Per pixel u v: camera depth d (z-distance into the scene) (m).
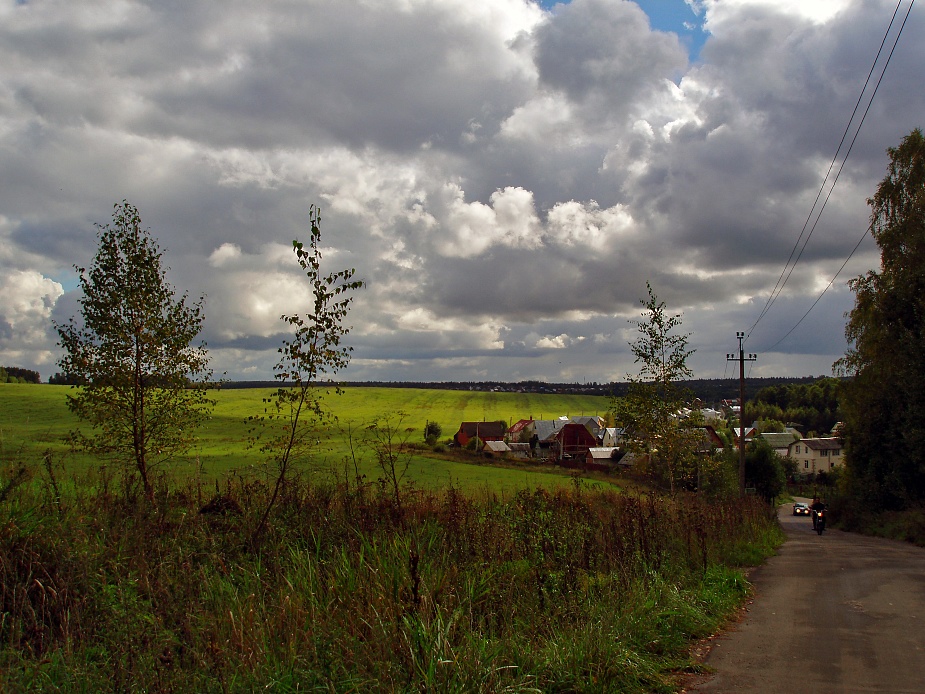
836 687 5.90
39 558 6.75
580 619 7.12
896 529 26.86
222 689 4.69
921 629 8.08
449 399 157.62
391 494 10.89
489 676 5.19
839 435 36.75
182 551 7.76
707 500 25.61
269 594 6.98
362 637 5.71
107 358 10.79
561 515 12.48
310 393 9.84
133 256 11.05
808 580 12.40
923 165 31.75
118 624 5.79
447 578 7.19
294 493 10.19
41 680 4.98
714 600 9.42
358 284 9.91
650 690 5.90
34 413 53.97
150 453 11.11
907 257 31.70
